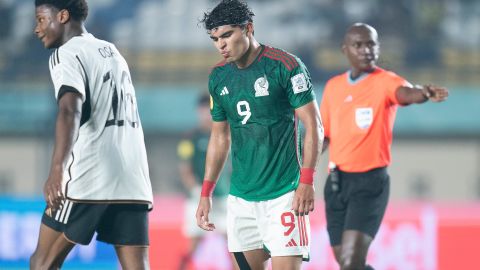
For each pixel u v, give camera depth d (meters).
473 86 74.12
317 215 37.00
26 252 35.47
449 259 34.50
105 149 16.83
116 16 82.38
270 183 17.56
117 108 17.08
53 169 15.34
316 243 34.53
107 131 16.89
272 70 17.16
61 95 16.05
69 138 15.62
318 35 78.88
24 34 78.19
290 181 17.55
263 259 18.33
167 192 70.94
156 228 36.84
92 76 16.69
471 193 71.00
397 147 71.50
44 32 17.09
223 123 18.44
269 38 78.69
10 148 70.19
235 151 17.88
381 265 34.41
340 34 78.88
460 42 78.44
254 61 17.28
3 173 69.88
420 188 71.06
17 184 69.94
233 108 17.53
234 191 18.09
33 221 35.69
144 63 77.69
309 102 17.19
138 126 17.64
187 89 73.81
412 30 78.69
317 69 74.69
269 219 17.66
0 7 79.69
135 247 17.33
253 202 17.80
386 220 34.66
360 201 21.67
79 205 16.75
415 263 34.47
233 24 16.75
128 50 78.94
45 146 65.00
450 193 71.12
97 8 82.44
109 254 34.72
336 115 22.17
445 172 71.25
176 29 81.75
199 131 36.78
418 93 20.77
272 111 17.31
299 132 17.88
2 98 71.44
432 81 75.19
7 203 35.66
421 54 77.12
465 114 72.12
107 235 17.31
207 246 36.53
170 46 79.88
